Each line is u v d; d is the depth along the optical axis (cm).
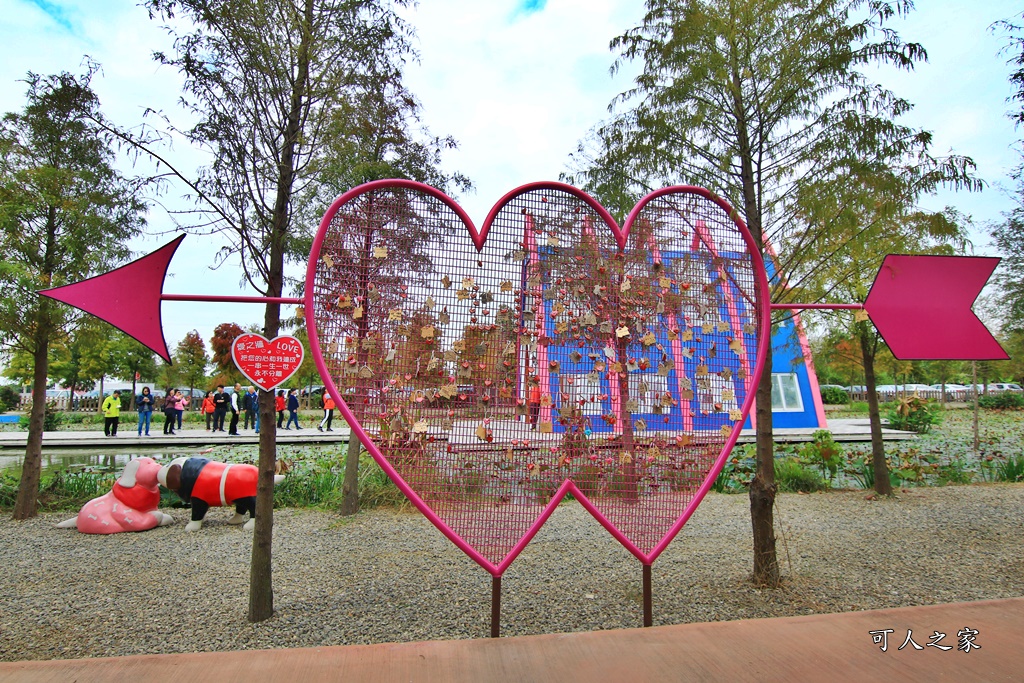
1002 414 2356
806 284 557
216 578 440
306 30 371
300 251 379
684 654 242
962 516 601
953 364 3069
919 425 1590
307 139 391
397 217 308
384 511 660
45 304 588
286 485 723
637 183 478
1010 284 844
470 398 302
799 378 1720
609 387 320
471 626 353
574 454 312
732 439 324
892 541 518
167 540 550
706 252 344
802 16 433
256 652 244
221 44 368
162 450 1327
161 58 362
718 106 452
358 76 412
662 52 451
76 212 606
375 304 303
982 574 434
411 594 404
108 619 365
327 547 518
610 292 320
